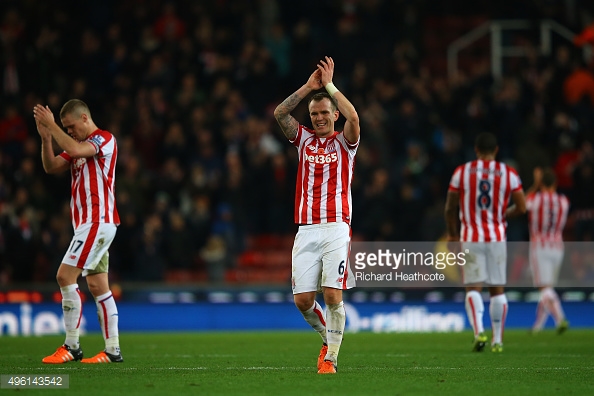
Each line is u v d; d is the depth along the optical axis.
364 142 65.00
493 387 23.97
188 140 64.19
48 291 52.81
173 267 58.75
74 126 29.00
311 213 26.36
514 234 62.06
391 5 76.12
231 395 21.94
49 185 61.34
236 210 61.88
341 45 72.56
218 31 71.94
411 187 62.16
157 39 70.44
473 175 35.78
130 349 38.28
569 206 64.56
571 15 82.19
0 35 65.31
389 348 38.81
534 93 71.06
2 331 51.56
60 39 68.12
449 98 69.81
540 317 50.25
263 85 68.56
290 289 57.44
